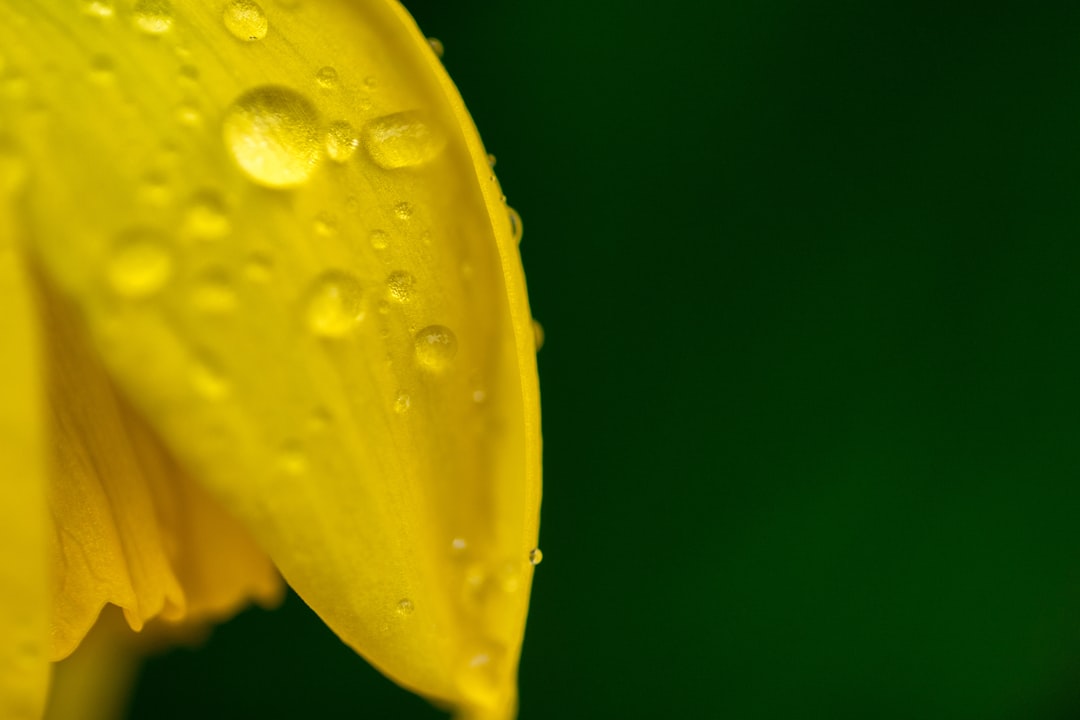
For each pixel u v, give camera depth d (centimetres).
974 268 17
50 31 13
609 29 17
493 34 17
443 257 14
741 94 17
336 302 14
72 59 13
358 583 14
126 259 13
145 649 17
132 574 14
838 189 17
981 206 17
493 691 14
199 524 15
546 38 17
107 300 13
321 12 14
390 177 14
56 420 14
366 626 14
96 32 13
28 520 13
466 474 14
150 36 13
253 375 13
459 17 17
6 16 13
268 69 14
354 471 14
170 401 13
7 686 13
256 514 13
